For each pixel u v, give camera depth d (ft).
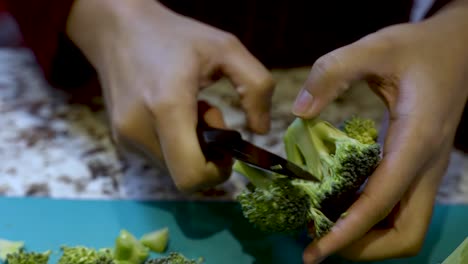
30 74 2.56
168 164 1.86
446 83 1.79
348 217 1.69
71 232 1.97
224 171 1.88
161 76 1.87
